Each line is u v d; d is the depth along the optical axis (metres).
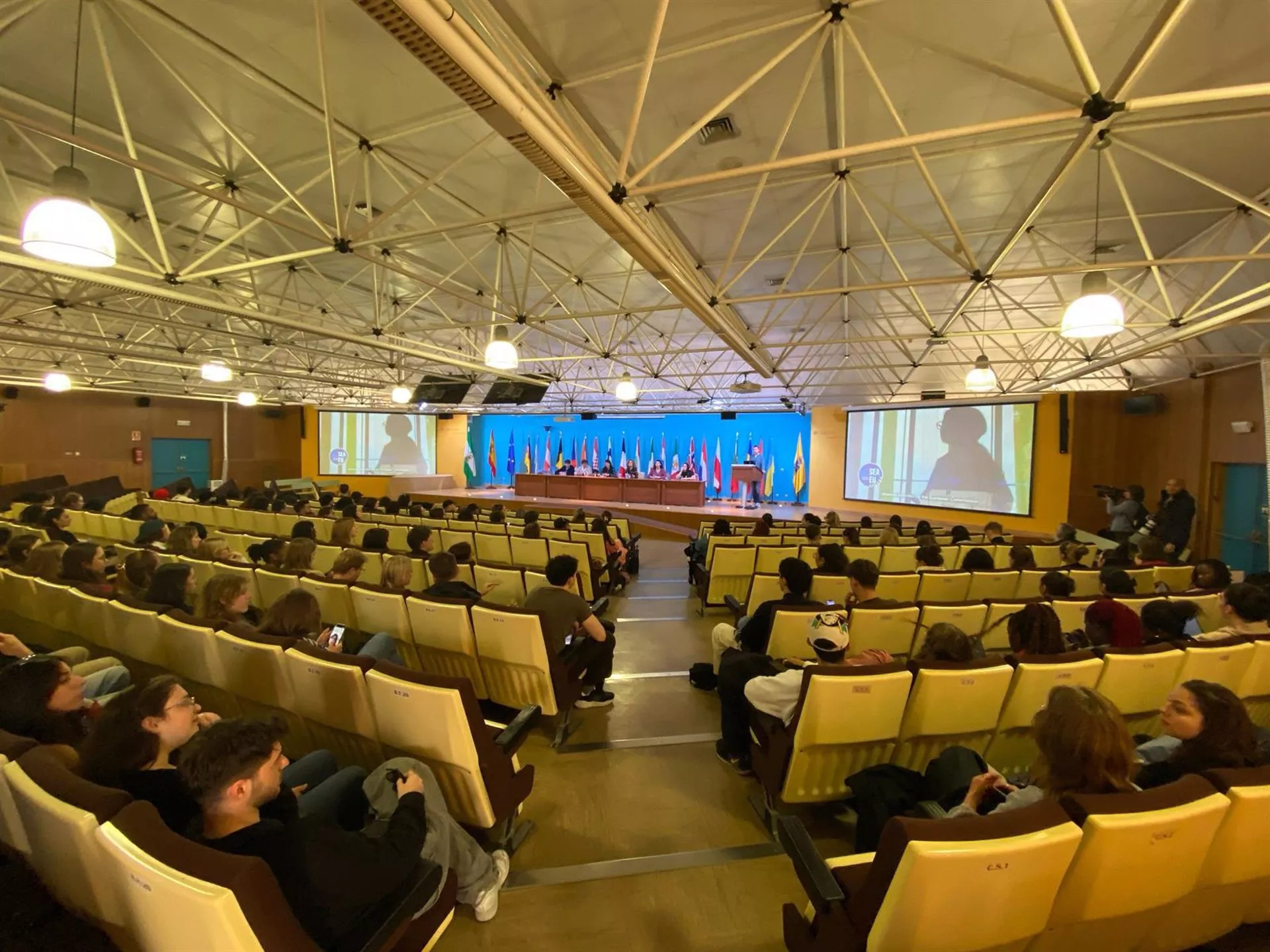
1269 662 2.71
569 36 3.14
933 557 5.09
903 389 12.85
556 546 5.70
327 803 1.78
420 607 3.11
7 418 12.91
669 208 5.17
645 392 15.78
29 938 1.29
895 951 1.17
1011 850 1.11
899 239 5.90
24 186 4.88
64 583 3.25
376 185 4.88
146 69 3.44
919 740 2.34
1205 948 1.73
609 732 3.35
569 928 1.92
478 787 1.98
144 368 12.57
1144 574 5.09
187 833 1.37
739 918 1.97
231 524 8.45
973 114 3.79
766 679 2.56
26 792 1.23
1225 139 3.91
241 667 2.40
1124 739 1.38
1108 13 2.91
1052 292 7.33
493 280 7.59
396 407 18.67
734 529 8.43
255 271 7.15
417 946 1.58
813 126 3.94
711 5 2.95
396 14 1.85
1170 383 9.23
